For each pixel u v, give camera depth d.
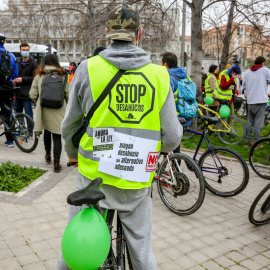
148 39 12.81
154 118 1.78
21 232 3.21
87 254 1.44
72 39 18.52
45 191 4.25
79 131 1.86
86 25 16.00
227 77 8.31
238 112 12.84
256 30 11.26
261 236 3.50
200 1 8.92
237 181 4.42
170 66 4.46
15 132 6.27
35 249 2.93
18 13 33.09
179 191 3.84
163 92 1.79
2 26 40.00
